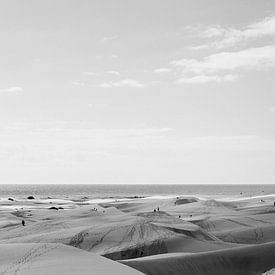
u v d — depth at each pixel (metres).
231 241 53.72
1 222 63.78
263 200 120.31
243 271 32.31
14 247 25.91
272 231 56.75
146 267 29.31
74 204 129.12
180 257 32.41
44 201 147.50
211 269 31.59
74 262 22.95
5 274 20.84
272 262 33.62
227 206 98.12
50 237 46.91
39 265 22.27
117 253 42.19
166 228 49.97
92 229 48.62
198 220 67.81
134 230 47.91
